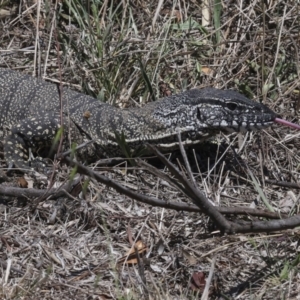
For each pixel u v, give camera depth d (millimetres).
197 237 10430
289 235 10180
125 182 11484
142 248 10086
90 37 13289
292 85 13141
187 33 13695
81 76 13039
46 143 11938
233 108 11648
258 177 11898
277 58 13219
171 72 13359
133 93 13023
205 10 14094
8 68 13258
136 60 13070
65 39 13523
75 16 13625
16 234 10312
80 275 9656
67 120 11914
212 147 12383
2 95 12414
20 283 9148
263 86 13000
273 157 12258
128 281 9477
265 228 9242
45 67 13039
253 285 9562
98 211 10672
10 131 11773
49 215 10586
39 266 9750
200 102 11703
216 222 8852
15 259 9852
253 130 11695
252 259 10094
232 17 13664
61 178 11328
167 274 9789
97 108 12062
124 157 11938
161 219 10578
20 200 10750
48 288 9375
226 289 9562
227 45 13664
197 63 13289
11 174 11609
